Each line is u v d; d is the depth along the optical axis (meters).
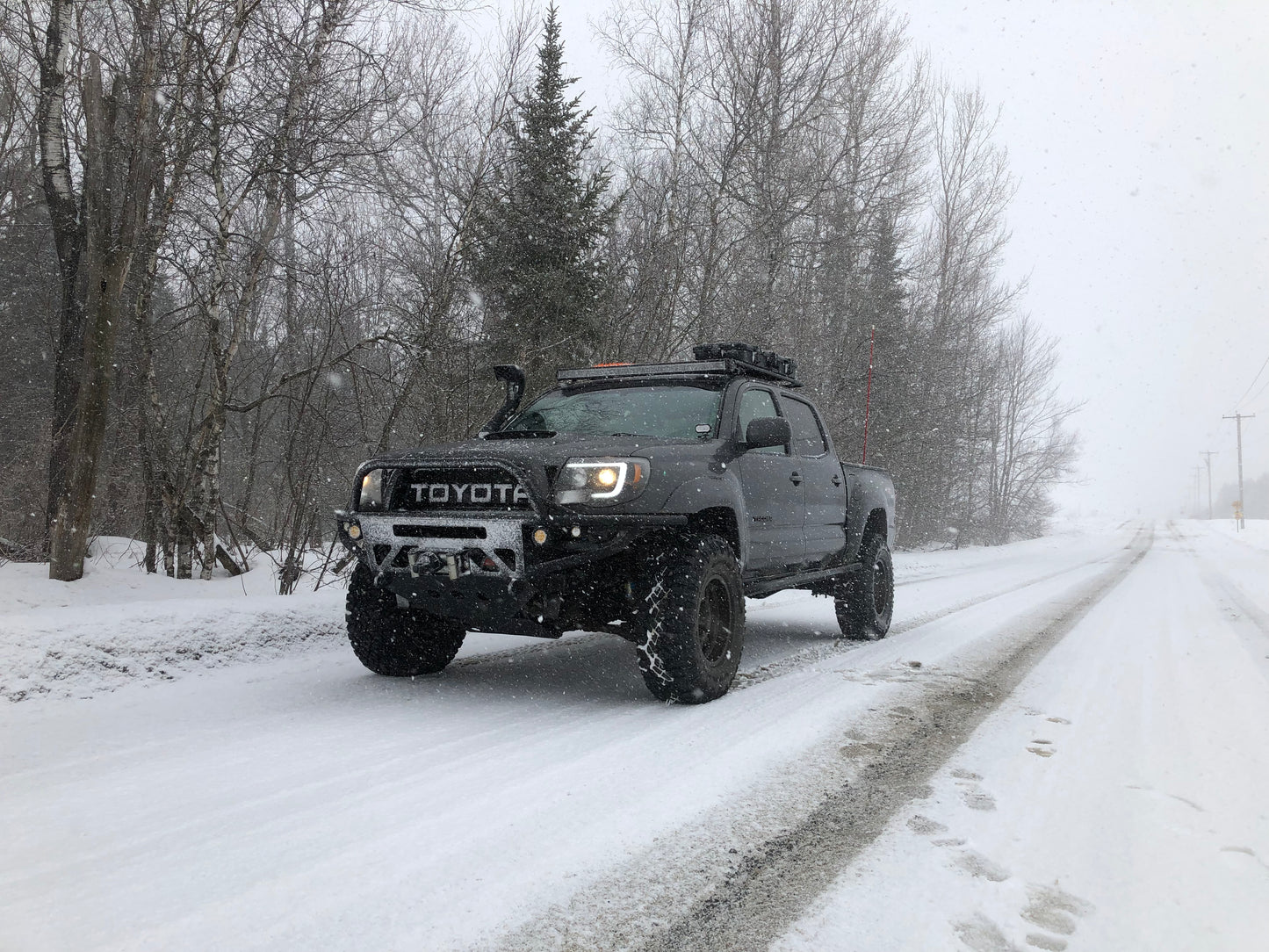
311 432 7.30
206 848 2.15
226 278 7.52
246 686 4.15
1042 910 1.91
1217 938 1.79
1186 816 2.53
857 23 17.97
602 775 2.81
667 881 2.01
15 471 11.35
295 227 8.29
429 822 2.36
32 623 4.02
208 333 7.56
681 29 17.20
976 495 36.75
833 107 18.34
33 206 14.44
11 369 15.40
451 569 3.67
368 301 7.84
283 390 8.96
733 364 4.98
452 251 8.37
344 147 7.49
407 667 4.47
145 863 2.05
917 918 1.85
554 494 3.62
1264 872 2.13
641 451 3.85
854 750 3.17
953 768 2.98
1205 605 9.52
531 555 3.61
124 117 6.84
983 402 31.39
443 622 4.59
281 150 7.12
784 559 5.11
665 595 3.78
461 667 4.88
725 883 2.01
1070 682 4.68
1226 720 3.77
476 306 8.98
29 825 2.30
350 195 8.02
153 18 6.41
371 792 2.61
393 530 3.87
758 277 16.19
